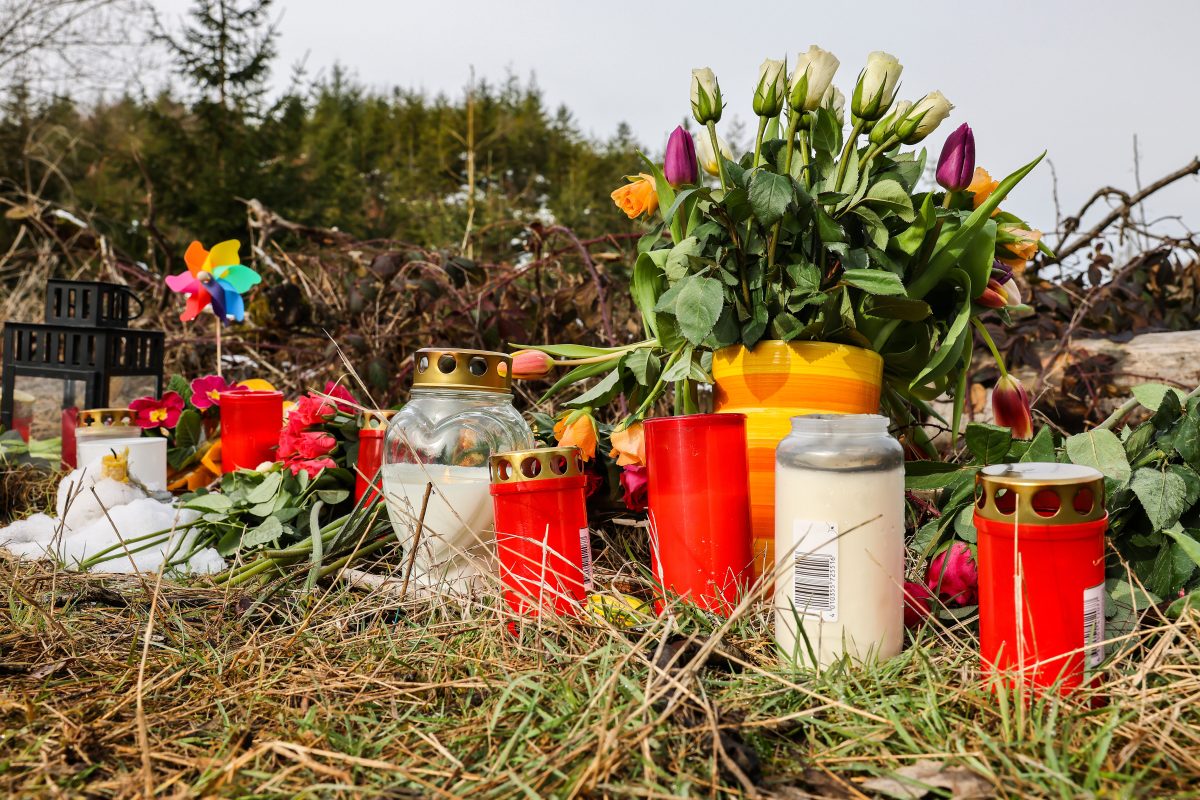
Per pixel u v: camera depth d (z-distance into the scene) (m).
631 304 3.21
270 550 1.70
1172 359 2.63
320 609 1.42
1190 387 2.55
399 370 3.09
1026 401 1.56
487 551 1.41
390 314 3.29
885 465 1.14
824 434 1.16
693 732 0.93
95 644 1.29
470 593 1.37
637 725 0.92
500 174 11.71
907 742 0.90
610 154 13.20
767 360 1.47
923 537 1.41
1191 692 0.99
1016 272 1.85
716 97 1.50
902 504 1.17
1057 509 1.02
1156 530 1.23
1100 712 0.95
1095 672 1.02
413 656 1.20
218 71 8.14
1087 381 2.58
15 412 2.67
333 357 3.21
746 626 1.26
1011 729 0.94
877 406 1.54
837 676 1.08
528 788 0.82
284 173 8.15
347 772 0.89
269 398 2.08
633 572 1.60
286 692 1.08
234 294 2.49
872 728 0.95
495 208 7.76
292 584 1.60
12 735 0.97
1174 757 0.87
